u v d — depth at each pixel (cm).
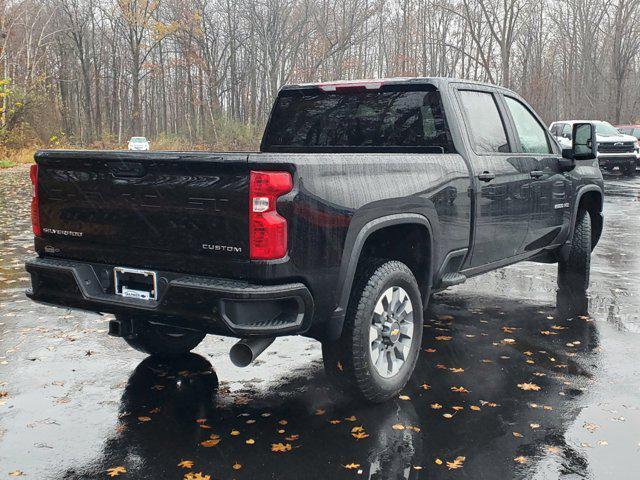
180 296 349
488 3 5250
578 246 707
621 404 416
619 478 324
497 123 548
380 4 5681
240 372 474
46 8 6219
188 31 5891
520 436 370
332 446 358
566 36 6862
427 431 377
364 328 391
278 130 575
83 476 328
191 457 347
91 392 436
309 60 5941
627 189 1958
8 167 3291
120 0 5784
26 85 4259
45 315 626
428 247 447
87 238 395
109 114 7675
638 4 5481
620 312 631
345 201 370
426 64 6316
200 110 6606
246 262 339
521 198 561
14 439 368
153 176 362
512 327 584
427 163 446
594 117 6372
